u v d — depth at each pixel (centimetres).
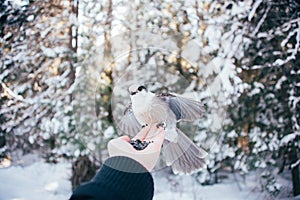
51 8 391
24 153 470
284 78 363
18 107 397
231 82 334
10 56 400
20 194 379
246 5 343
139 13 301
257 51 373
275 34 348
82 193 69
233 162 407
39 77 404
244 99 380
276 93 384
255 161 376
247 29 353
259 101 384
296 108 364
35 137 403
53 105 381
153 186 75
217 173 418
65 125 362
